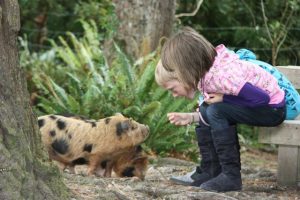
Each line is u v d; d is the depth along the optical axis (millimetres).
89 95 7703
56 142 5379
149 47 8750
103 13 11008
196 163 7391
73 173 5414
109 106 7637
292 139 5051
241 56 5094
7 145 3375
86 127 5363
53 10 13289
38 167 3590
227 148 4609
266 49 11078
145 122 7566
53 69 10625
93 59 9438
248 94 4504
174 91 4688
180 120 4883
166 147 7684
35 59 11133
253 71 4598
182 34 4578
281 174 5352
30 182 3449
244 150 9617
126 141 5328
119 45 8883
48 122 5422
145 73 7781
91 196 4039
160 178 5617
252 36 11398
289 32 11281
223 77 4477
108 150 5324
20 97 3529
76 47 9984
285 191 5094
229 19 12000
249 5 11852
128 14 8820
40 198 3514
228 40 11922
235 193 4590
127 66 7879
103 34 10852
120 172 5512
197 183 4938
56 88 7953
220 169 4914
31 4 12766
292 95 4961
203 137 4895
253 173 6516
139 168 5523
